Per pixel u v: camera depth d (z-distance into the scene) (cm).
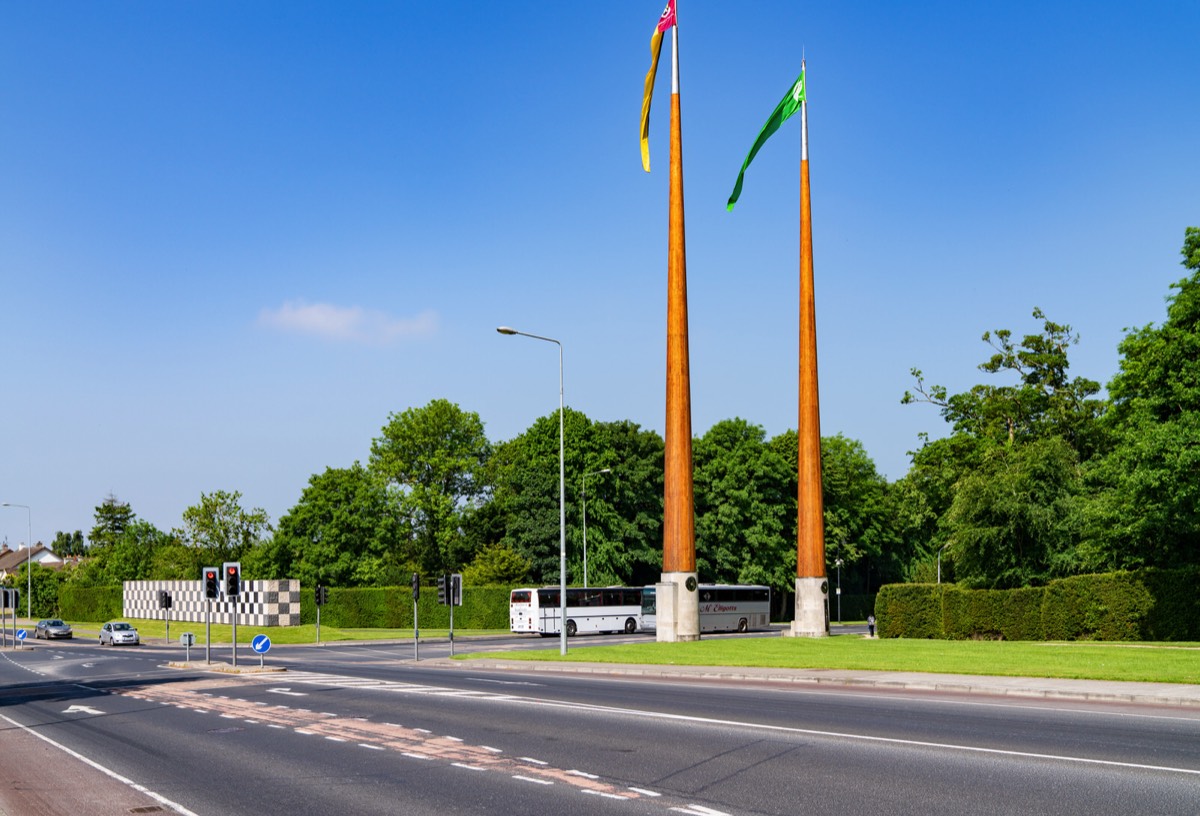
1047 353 6341
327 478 8581
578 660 3400
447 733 1612
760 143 4888
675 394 4353
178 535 9369
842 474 9175
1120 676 2289
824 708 1884
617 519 7962
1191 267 3997
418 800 1090
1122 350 4328
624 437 8425
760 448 8475
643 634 6450
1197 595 3872
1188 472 3503
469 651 4697
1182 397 3675
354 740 1566
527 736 1557
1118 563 4412
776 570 8406
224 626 7481
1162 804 1005
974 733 1502
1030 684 2227
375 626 7344
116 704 2291
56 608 11362
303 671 3356
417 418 8656
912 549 10412
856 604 9856
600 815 998
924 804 1020
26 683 3109
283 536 8619
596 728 1633
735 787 1125
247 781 1232
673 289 4381
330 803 1084
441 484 8712
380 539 8375
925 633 4719
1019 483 4669
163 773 1311
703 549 8381
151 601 8956
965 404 6606
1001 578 4644
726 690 2344
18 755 1512
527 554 7894
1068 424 6044
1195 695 1959
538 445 8038
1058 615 4225
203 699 2331
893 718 1706
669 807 1028
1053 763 1234
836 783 1134
